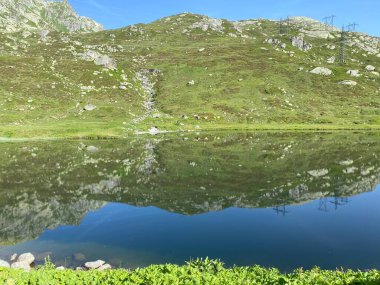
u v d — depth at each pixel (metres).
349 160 56.66
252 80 155.38
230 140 84.69
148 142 82.12
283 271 19.27
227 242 23.94
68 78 144.25
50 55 177.12
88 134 91.69
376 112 128.12
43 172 50.09
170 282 12.55
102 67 158.50
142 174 48.28
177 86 153.62
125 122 108.19
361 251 22.03
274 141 81.62
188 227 27.38
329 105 136.25
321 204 33.38
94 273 13.53
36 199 36.84
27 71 141.12
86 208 33.50
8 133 88.94
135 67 176.38
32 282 12.84
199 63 176.62
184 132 103.06
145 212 31.81
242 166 53.09
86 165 55.00
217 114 123.12
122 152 67.69
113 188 40.97
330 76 161.75
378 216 29.56
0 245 24.47
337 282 12.34
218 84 152.62
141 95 144.25
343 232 25.70
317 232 25.75
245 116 123.19
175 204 34.12
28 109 113.69
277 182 42.72
